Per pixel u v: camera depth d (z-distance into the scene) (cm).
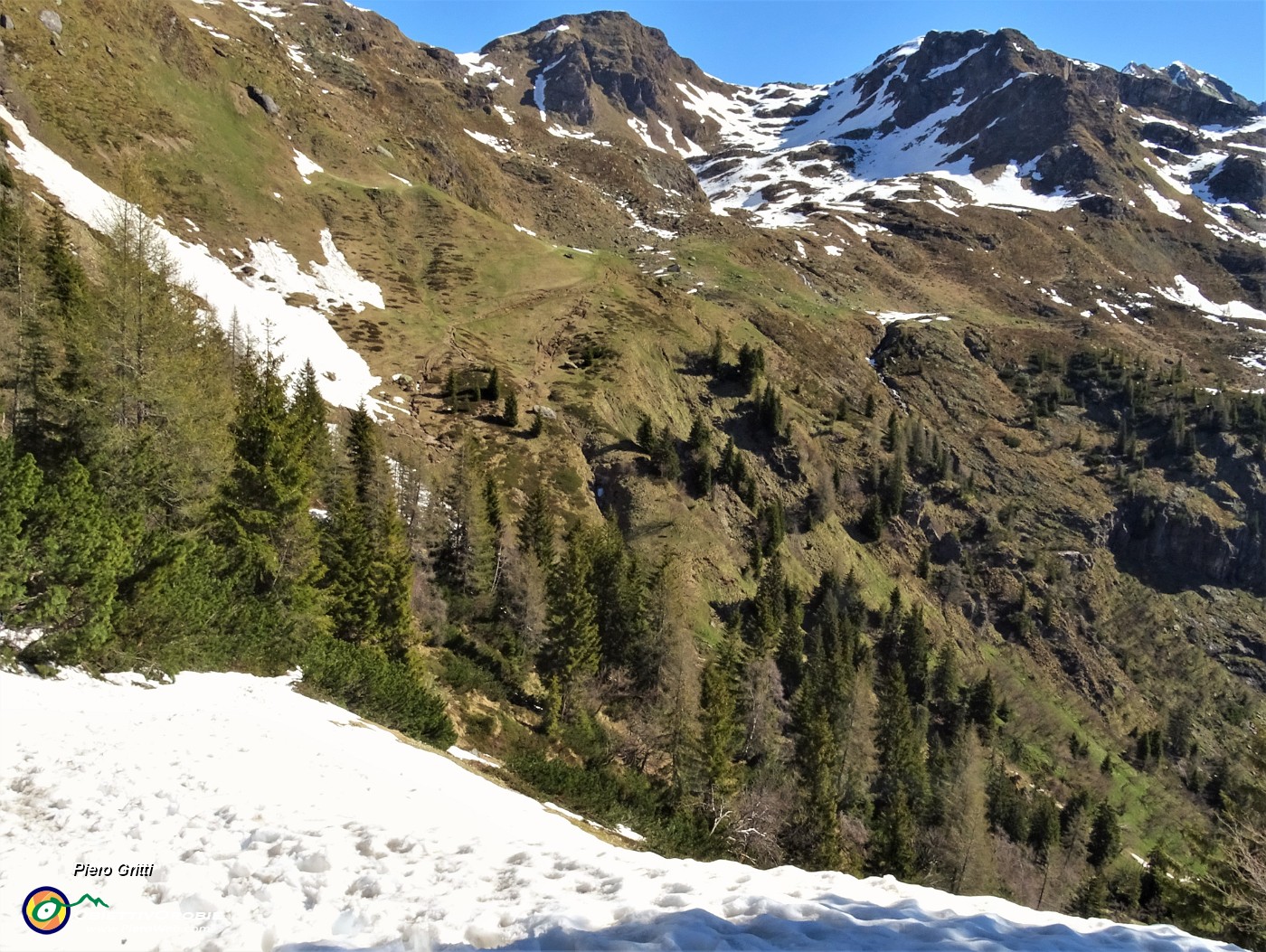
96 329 2694
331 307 9100
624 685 5247
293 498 2894
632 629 5284
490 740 3553
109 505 2316
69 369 2711
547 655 4588
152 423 2762
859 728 5866
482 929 654
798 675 6931
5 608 1479
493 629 5119
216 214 9306
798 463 10150
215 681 1911
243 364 4819
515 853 920
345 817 1070
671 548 7662
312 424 4603
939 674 8225
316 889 790
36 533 1552
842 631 7719
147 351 2753
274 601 2695
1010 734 8294
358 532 3628
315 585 3372
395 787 1404
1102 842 6569
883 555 10275
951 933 652
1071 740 8581
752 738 5188
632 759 4494
